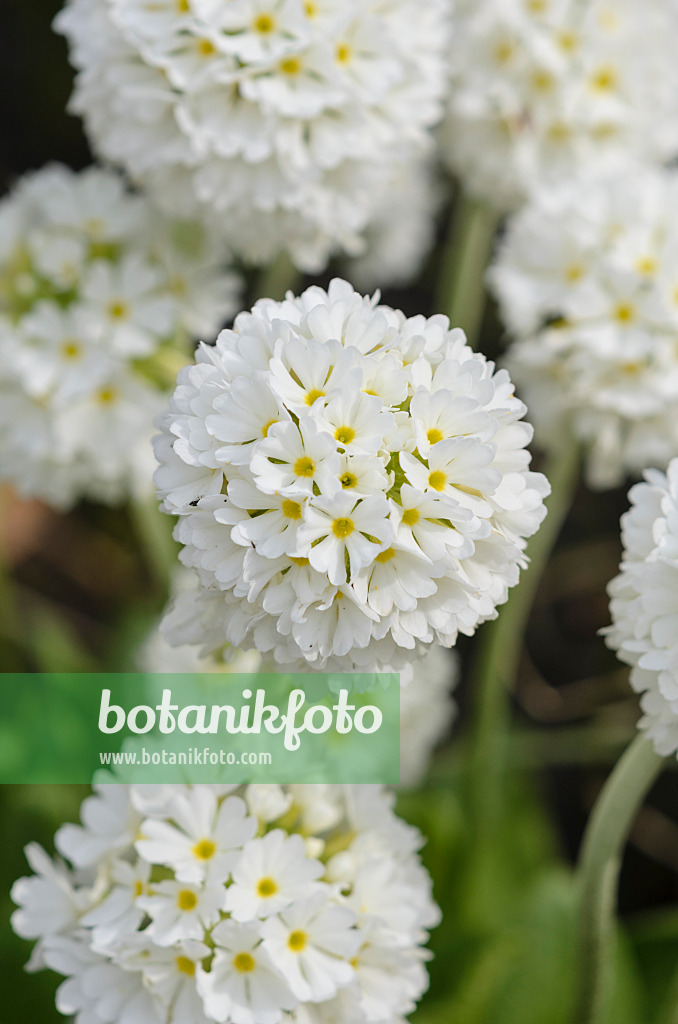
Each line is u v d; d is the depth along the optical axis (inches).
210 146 17.8
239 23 17.4
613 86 20.1
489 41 20.2
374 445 13.8
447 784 24.1
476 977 19.2
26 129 31.0
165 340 19.9
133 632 25.6
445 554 13.9
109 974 14.9
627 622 14.9
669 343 18.9
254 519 14.0
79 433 19.6
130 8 17.6
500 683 21.7
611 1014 19.1
